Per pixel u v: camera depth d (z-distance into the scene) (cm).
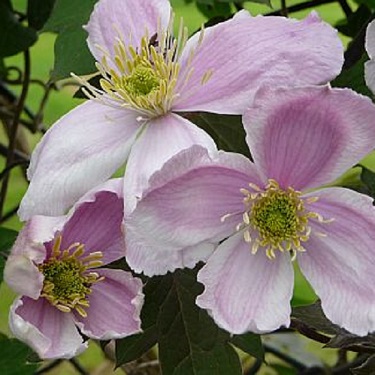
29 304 33
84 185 33
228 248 32
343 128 31
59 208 33
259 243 32
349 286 32
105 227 33
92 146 34
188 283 35
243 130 34
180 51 34
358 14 44
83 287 33
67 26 38
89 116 34
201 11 50
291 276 33
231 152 33
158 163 33
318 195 32
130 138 34
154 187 30
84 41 38
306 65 32
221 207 32
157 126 34
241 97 33
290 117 31
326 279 32
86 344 32
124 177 33
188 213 31
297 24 33
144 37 34
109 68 34
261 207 33
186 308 35
